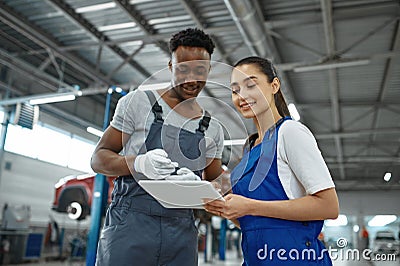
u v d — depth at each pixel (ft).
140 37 17.53
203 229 29.60
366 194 28.55
